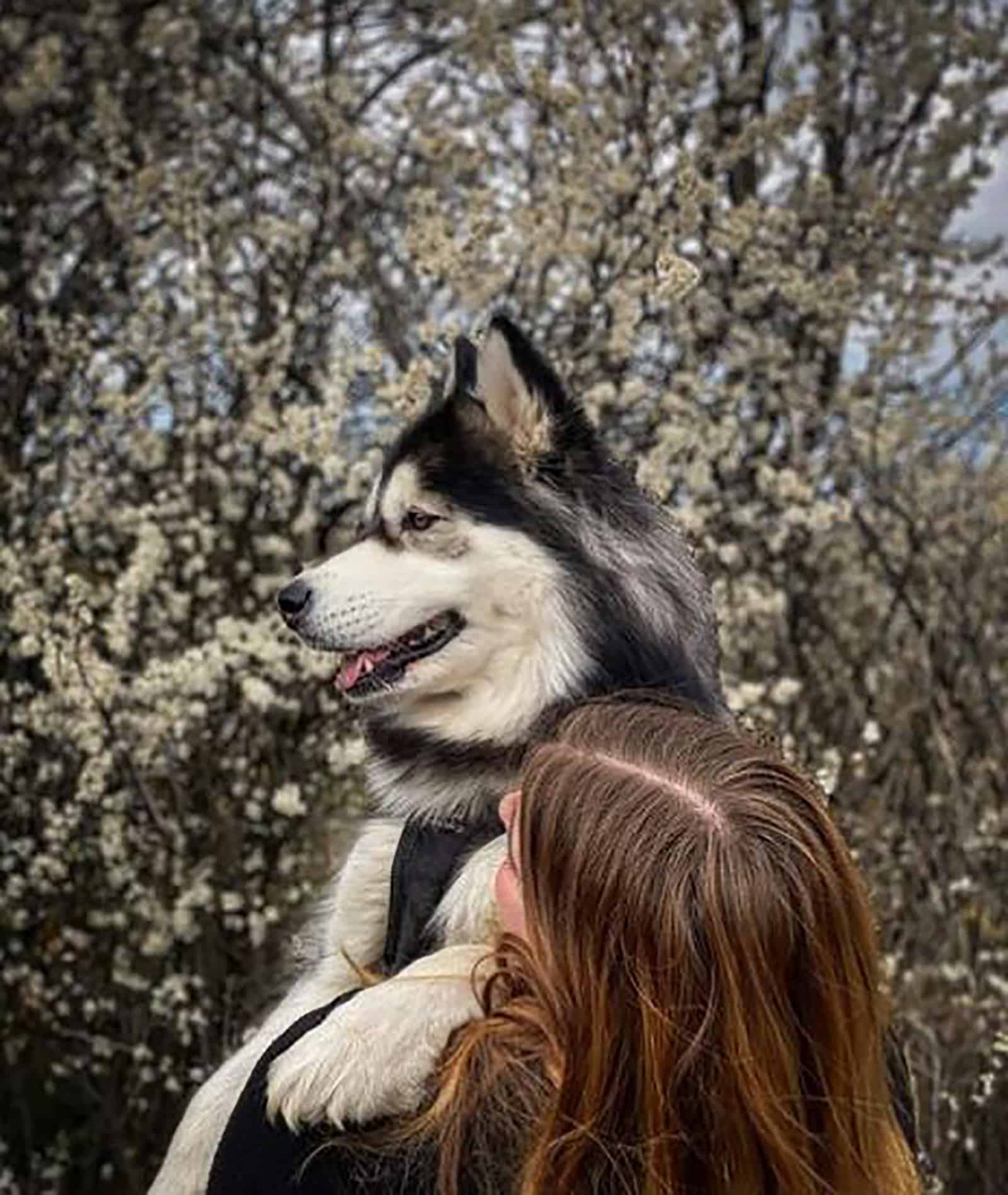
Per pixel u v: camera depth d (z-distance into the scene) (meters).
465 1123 1.40
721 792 1.41
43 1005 4.74
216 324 4.89
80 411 4.93
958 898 4.82
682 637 2.63
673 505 4.80
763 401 5.20
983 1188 4.49
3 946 4.83
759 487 4.94
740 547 4.91
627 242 4.75
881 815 4.90
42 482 4.86
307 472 4.82
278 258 5.04
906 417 5.32
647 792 1.40
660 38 5.23
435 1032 1.79
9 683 4.68
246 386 4.83
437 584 2.67
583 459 2.71
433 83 5.56
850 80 5.73
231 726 4.62
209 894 4.40
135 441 4.73
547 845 1.41
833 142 5.70
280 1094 1.69
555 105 5.04
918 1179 1.50
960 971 4.46
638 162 4.89
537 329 4.79
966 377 5.56
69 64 5.43
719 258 5.06
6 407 4.96
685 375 4.72
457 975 1.88
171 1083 4.50
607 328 4.74
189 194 4.91
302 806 4.36
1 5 5.34
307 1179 1.51
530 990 1.46
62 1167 4.80
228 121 5.49
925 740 5.08
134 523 4.62
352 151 5.07
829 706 5.13
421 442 2.81
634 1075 1.33
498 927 1.69
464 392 2.85
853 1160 1.35
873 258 5.30
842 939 1.38
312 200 5.29
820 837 1.42
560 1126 1.34
